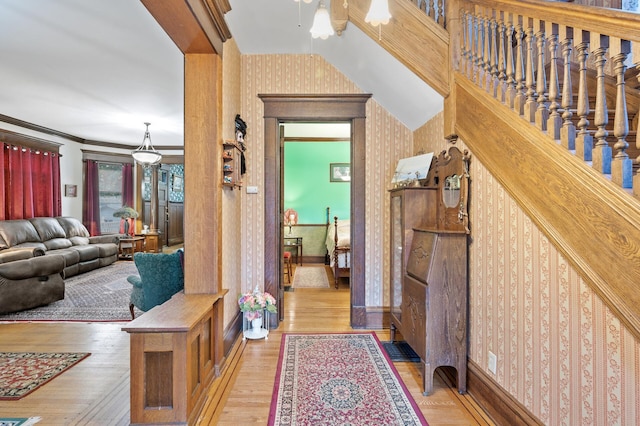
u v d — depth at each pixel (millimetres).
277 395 2080
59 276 4059
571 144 1337
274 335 3096
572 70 2094
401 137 3375
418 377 2332
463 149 2236
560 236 1345
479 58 2023
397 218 2877
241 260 3303
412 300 2344
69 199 6605
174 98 4434
